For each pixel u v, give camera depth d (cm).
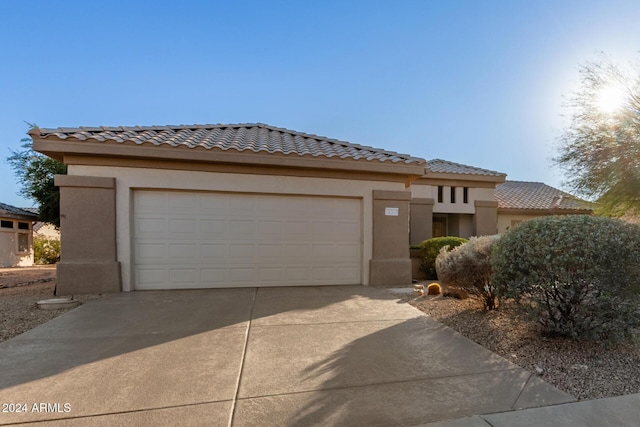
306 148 935
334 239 907
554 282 410
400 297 742
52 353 406
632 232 405
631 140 883
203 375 347
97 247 766
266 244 866
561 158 1012
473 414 277
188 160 794
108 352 410
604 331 403
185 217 823
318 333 488
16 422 262
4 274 1383
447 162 1858
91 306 643
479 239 627
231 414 276
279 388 321
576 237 401
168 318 562
